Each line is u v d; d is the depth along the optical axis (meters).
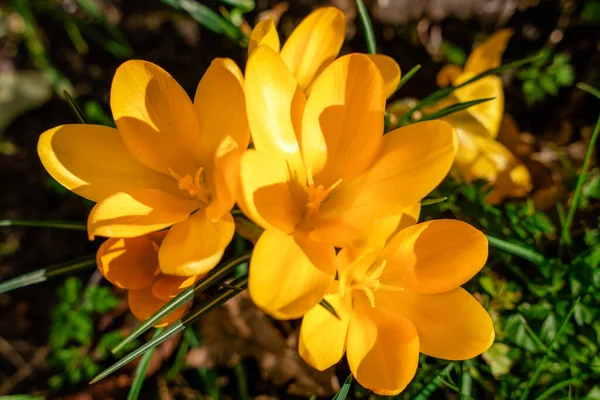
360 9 0.34
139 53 0.45
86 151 0.30
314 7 0.42
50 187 0.42
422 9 0.43
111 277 0.30
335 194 0.30
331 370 0.36
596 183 0.36
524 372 0.35
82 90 0.45
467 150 0.37
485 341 0.29
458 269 0.29
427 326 0.30
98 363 0.39
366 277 0.30
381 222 0.28
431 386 0.33
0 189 0.43
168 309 0.29
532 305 0.34
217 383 0.37
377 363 0.29
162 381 0.38
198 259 0.27
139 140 0.29
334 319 0.29
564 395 0.34
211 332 0.37
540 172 0.40
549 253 0.37
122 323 0.39
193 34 0.45
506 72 0.44
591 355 0.34
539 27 0.44
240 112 0.29
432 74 0.43
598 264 0.34
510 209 0.35
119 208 0.28
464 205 0.35
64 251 0.42
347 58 0.28
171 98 0.29
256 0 0.43
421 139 0.28
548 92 0.43
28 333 0.41
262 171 0.28
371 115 0.29
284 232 0.28
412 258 0.30
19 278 0.32
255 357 0.37
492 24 0.44
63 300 0.39
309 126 0.29
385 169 0.29
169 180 0.30
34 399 0.37
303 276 0.27
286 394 0.37
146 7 0.46
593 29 0.44
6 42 0.46
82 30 0.45
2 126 0.44
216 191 0.28
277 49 0.30
